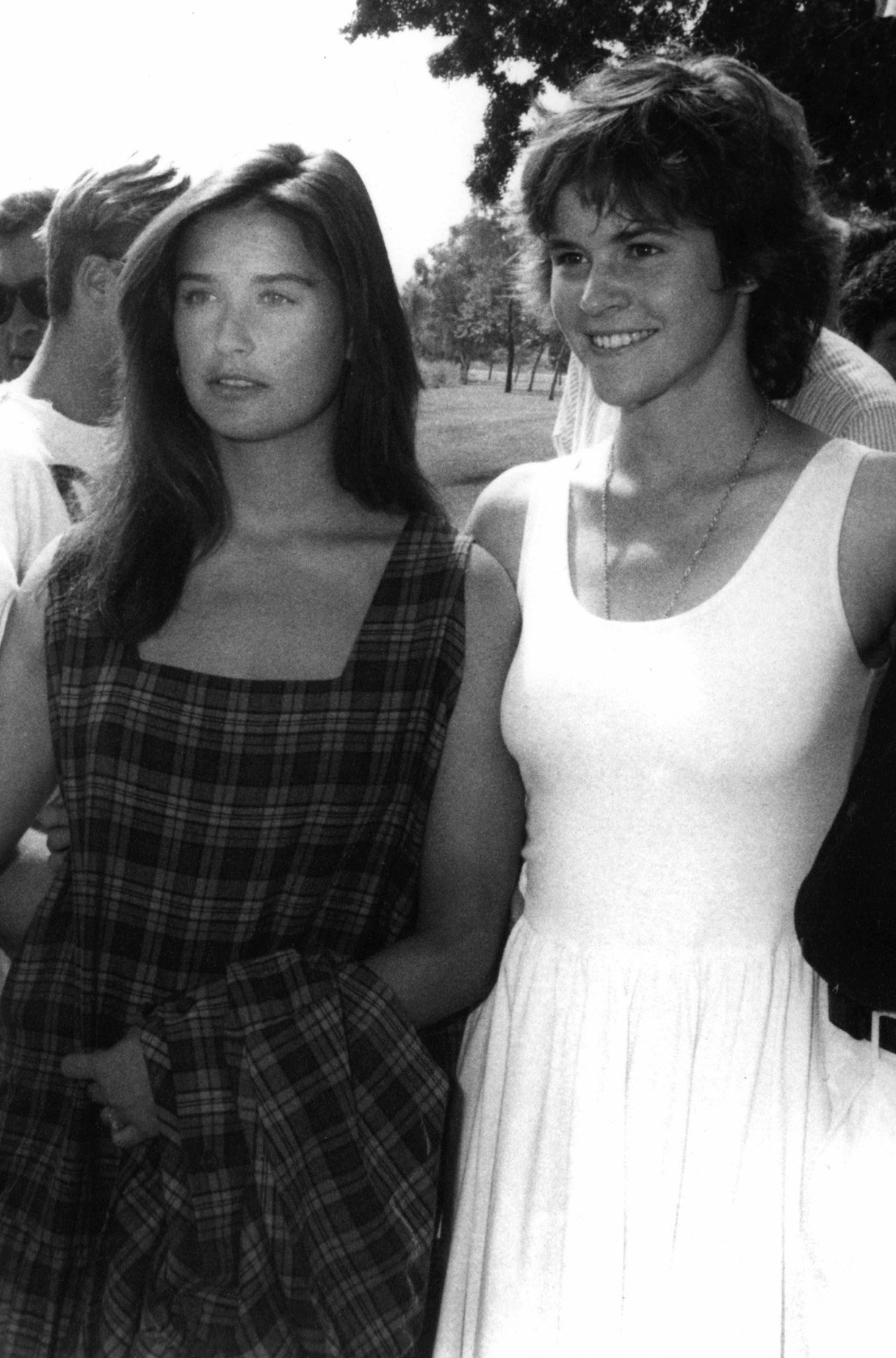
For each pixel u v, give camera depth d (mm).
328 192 1677
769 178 1723
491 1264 1752
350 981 1706
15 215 2674
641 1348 1665
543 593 1826
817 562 1733
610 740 1728
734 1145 1693
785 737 1702
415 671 1722
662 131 1681
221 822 1680
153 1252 1679
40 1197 1714
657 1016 1733
